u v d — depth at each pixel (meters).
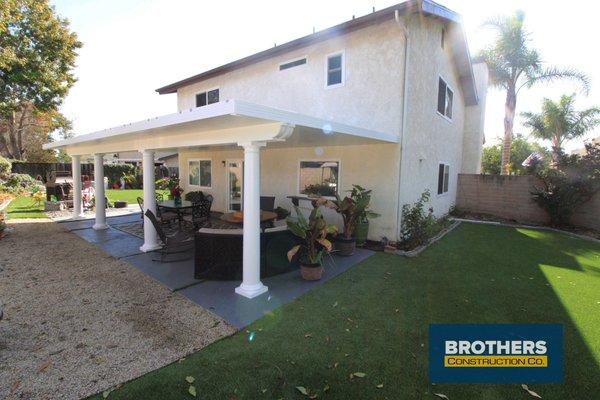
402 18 8.40
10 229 10.21
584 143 12.27
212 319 4.61
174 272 6.50
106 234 9.83
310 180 10.80
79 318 4.57
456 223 12.83
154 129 5.71
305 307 5.04
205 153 15.68
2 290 5.52
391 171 8.91
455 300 5.35
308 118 5.20
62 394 3.07
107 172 28.97
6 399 2.98
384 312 4.89
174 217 10.06
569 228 12.04
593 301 5.35
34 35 22.02
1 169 21.59
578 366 3.63
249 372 3.45
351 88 9.55
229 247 6.04
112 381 3.26
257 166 5.38
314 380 3.34
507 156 19.70
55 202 14.59
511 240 9.97
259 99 12.20
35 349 3.79
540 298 5.46
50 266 6.83
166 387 3.20
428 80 10.42
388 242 8.84
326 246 6.13
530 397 3.15
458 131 15.66
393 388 3.24
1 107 22.70
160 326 4.38
